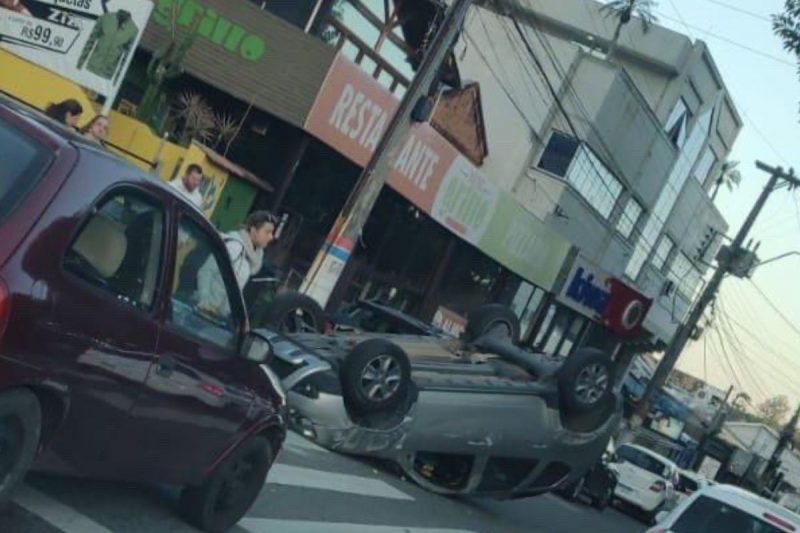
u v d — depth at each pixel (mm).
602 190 35750
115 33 15086
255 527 7223
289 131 18859
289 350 11539
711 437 60156
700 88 41781
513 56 34375
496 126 34094
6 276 4348
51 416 4840
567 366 12430
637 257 42344
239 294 6168
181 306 5617
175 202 5469
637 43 40656
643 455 27578
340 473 10664
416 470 12133
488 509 13516
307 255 21016
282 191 18703
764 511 8828
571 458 12766
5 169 4621
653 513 26344
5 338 4344
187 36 17375
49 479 6230
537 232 29703
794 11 14422
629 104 34812
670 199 43375
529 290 32125
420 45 22344
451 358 12922
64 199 4672
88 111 15062
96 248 4887
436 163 22844
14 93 14672
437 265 26219
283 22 18438
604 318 35500
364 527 8625
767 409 130125
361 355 11016
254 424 6453
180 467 5980
